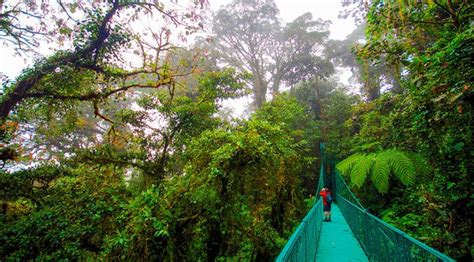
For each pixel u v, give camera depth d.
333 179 16.16
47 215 5.76
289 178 7.48
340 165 10.37
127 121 9.12
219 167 4.96
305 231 3.38
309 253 3.82
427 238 4.13
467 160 3.44
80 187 7.16
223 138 5.59
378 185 7.36
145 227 4.67
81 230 5.58
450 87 2.90
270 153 5.38
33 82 6.73
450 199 3.74
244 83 9.35
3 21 6.92
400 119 5.55
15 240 5.09
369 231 4.91
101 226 6.10
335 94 19.41
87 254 5.71
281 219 7.52
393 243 3.40
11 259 4.82
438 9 4.38
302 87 22.14
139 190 8.36
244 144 5.07
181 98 9.27
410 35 4.62
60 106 8.02
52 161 8.23
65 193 6.86
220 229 5.39
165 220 4.64
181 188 5.16
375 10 4.61
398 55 4.59
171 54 9.34
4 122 6.51
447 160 3.80
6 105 6.54
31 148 12.32
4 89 6.45
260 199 6.21
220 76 9.10
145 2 7.33
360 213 5.87
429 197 4.41
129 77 8.78
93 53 7.36
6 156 6.80
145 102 9.22
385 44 4.59
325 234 7.26
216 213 5.17
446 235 3.73
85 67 7.23
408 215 6.29
